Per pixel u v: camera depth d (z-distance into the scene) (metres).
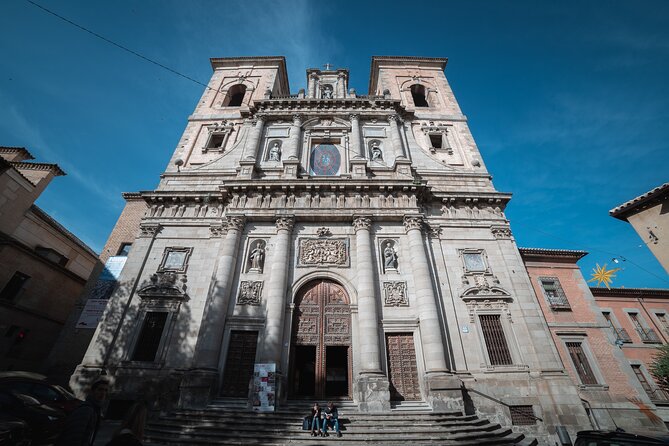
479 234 22.20
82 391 16.53
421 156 26.78
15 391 10.38
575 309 20.58
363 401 15.66
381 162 25.42
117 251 24.83
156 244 21.53
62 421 10.39
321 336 18.58
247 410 14.98
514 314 19.12
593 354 19.05
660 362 19.44
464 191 24.48
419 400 16.64
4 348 23.02
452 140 28.67
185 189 24.44
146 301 19.39
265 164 25.38
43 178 25.70
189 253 21.14
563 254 22.55
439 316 18.52
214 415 14.23
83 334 21.00
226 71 35.16
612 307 25.88
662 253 17.94
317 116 28.09
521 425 16.00
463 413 15.26
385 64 36.22
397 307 18.89
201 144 28.25
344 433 12.95
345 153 25.86
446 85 33.78
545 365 17.39
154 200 23.14
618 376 18.33
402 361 17.61
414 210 21.67
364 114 28.17
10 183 22.83
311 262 20.44
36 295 25.47
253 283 19.56
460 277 20.47
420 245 20.33
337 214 21.48
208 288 19.89
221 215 22.69
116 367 17.38
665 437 6.98
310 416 13.61
